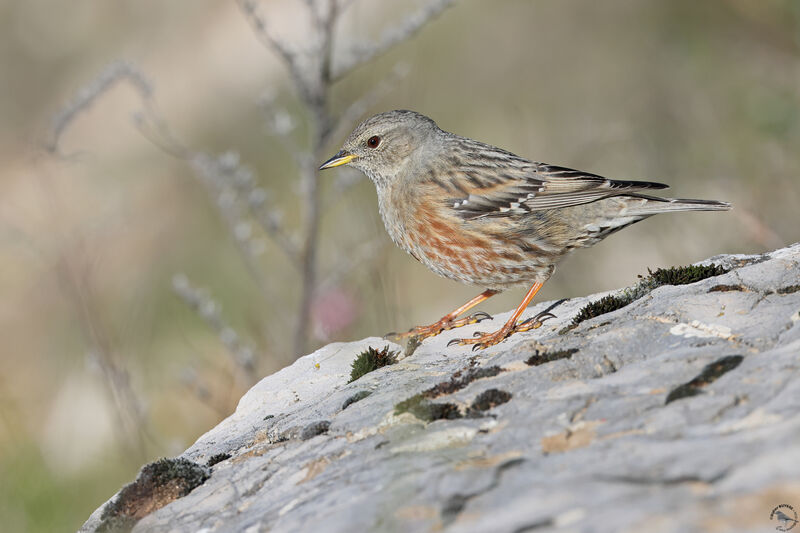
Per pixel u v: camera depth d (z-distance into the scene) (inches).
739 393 178.2
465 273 346.0
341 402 247.0
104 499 490.6
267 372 483.5
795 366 181.9
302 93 473.4
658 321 227.3
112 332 612.1
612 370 211.9
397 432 204.2
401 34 470.0
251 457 228.5
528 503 156.1
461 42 792.9
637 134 682.2
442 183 339.0
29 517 484.4
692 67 698.2
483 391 211.9
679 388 188.5
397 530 159.2
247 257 494.0
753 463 150.5
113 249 715.4
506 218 333.1
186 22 880.9
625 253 609.3
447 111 766.5
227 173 484.1
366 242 501.7
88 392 608.4
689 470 153.9
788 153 597.9
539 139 730.8
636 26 758.5
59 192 733.9
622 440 171.6
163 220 746.8
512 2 807.7
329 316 458.3
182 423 566.6
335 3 472.4
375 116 362.0
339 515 169.2
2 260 710.5
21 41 911.0
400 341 341.7
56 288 687.7
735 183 599.5
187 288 466.6
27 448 547.2
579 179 333.4
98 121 829.8
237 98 808.3
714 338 213.2
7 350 677.9
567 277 606.2
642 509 146.1
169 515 207.2
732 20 700.7
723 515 140.6
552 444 178.2
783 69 663.8
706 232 586.9
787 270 242.8
